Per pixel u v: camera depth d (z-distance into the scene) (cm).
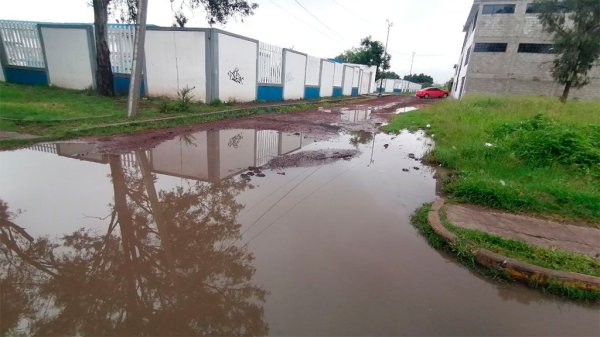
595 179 516
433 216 374
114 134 759
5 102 984
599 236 346
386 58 4628
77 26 1330
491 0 2541
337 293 250
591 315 244
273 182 502
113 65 1405
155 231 338
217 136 823
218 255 298
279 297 243
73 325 212
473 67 2706
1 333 203
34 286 247
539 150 604
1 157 545
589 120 1030
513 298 259
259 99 1727
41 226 332
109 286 251
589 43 1780
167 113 1045
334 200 438
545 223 373
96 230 332
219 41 1318
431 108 1614
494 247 306
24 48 1454
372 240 335
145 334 208
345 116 1446
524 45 2544
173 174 517
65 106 1000
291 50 1972
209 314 225
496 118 1078
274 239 329
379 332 213
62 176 475
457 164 605
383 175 562
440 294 257
